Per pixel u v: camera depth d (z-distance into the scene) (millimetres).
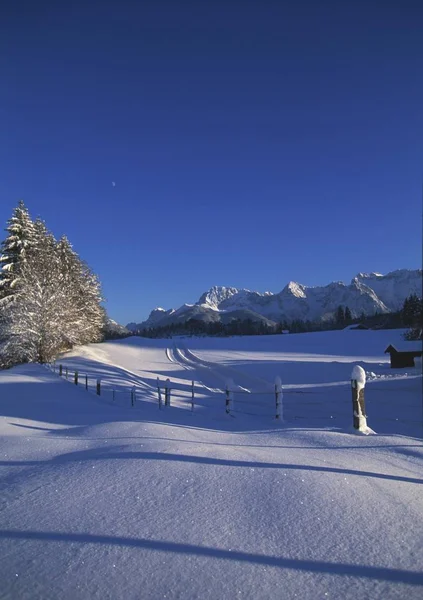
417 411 17062
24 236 42625
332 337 76062
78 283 49844
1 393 18297
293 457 5551
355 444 6453
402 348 36500
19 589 2775
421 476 4914
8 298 39844
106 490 4344
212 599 2656
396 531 3504
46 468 5270
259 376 33812
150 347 65812
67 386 21391
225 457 5418
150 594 2707
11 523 3713
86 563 3035
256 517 3719
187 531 3469
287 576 2887
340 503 3984
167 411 14195
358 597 2689
